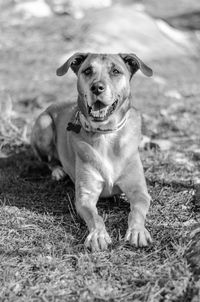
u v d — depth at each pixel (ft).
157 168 23.94
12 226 18.24
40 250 16.55
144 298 13.84
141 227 17.12
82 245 16.89
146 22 64.80
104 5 82.84
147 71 19.44
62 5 79.36
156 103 39.47
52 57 55.47
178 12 86.07
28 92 43.06
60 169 23.81
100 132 18.84
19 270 15.57
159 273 14.99
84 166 19.33
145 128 30.63
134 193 19.08
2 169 24.76
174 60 58.18
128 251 16.35
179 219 18.63
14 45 59.98
